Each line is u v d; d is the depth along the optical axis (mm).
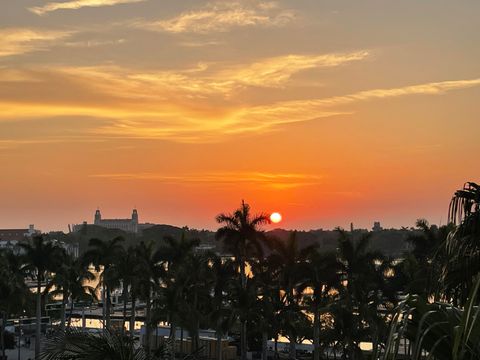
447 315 5473
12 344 96938
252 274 77500
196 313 69688
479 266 8875
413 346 5391
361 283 68188
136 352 11945
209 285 73938
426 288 9539
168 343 13500
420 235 64188
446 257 9258
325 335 69250
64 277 90500
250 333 76375
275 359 77750
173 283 73188
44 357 11117
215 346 79062
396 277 65312
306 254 72938
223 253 79438
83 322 101938
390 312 5766
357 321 65500
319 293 69500
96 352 11023
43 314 136250
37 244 89125
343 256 70312
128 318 142625
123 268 84000
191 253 81625
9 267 89562
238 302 67438
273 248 75062
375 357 5613
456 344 4652
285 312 71312
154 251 85812
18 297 84562
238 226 76375
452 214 9641
